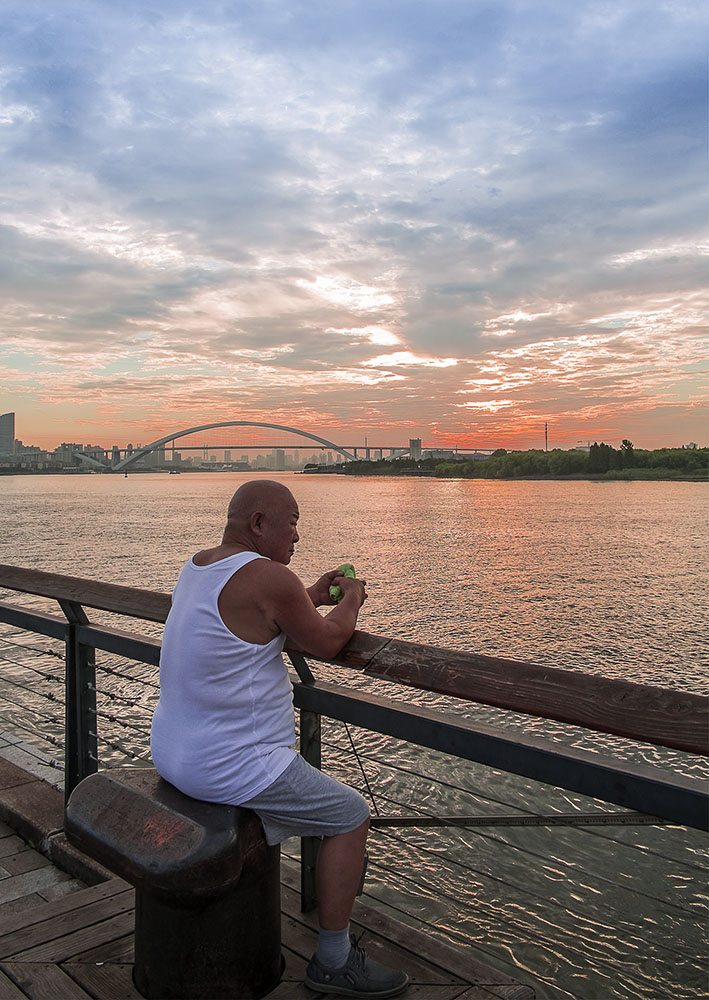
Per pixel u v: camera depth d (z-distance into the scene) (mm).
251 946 1957
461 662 1990
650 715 1628
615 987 4441
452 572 29562
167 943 1934
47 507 82375
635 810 1583
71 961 2174
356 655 2191
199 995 1913
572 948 4730
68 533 46375
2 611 3697
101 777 2145
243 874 1899
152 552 34656
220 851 1767
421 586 25344
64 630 3279
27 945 2260
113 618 16094
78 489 162125
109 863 1886
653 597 22984
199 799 1945
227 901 1906
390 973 1993
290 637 2059
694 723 1561
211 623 1930
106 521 58312
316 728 2381
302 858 2391
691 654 15414
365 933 2291
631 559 35125
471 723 1931
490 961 4707
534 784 7383
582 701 1742
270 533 2084
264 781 1892
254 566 1971
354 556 35719
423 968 2121
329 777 2014
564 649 15961
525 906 5289
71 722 3295
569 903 5297
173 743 1967
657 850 6109
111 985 2057
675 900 5375
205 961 1907
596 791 1645
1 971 2133
